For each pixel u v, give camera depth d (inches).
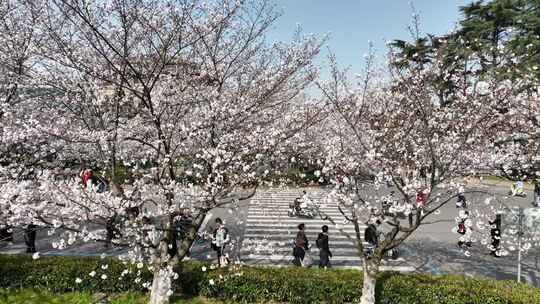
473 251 564.1
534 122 443.5
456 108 386.0
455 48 397.7
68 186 305.4
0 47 370.0
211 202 322.3
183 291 368.8
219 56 379.6
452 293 337.4
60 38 324.5
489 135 405.1
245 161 343.3
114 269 371.2
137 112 354.6
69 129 366.3
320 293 355.9
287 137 350.3
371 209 341.7
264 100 355.9
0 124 351.6
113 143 334.3
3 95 385.4
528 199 931.3
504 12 815.7
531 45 566.3
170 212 314.0
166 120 344.5
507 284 354.0
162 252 332.5
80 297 354.6
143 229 313.6
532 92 444.1
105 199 296.5
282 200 876.0
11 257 394.6
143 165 405.4
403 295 343.0
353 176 344.8
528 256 540.7
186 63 360.2
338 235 636.7
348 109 409.1
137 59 343.6
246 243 553.9
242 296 361.1
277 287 360.2
